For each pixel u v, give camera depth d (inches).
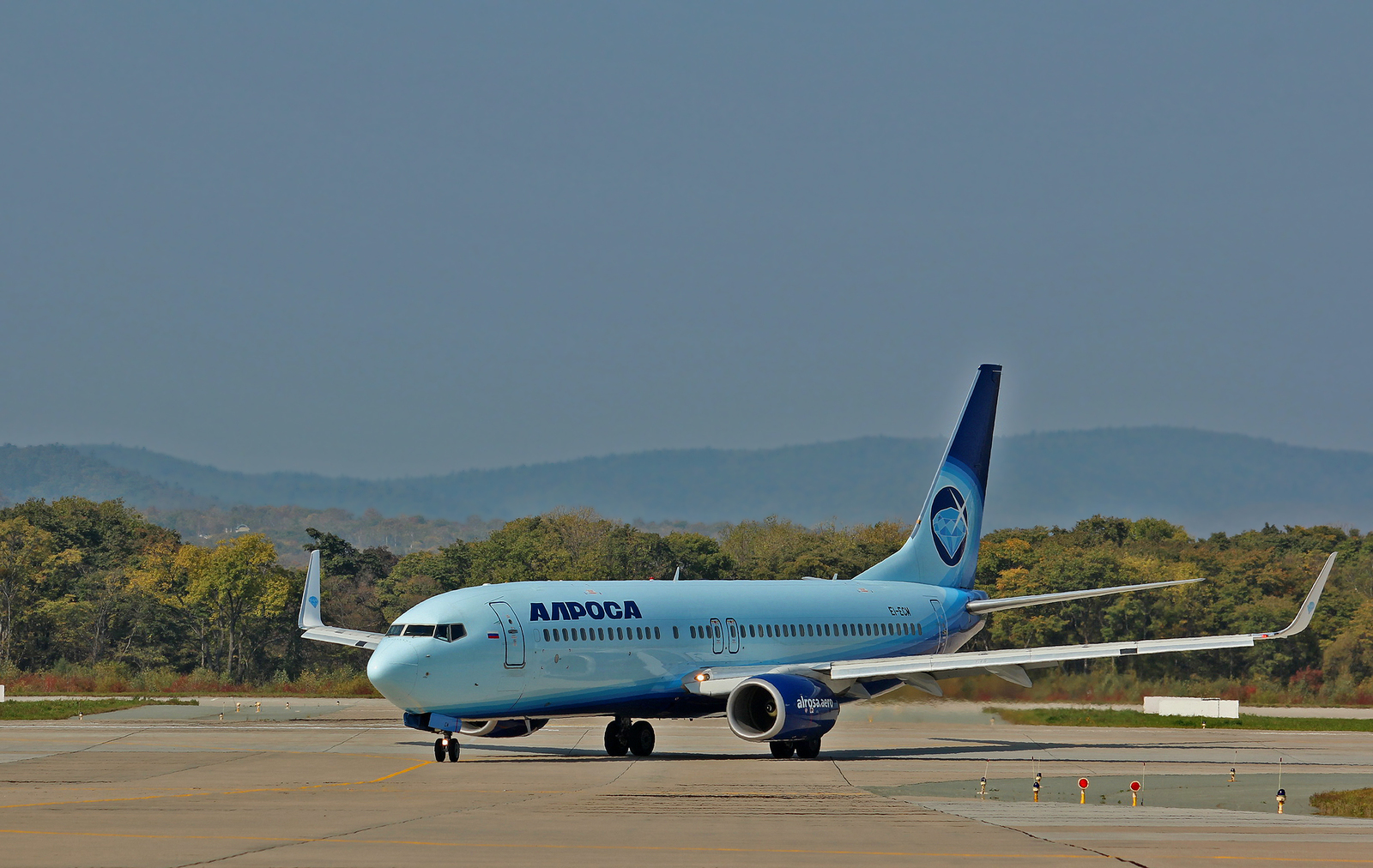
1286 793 3627.0
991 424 6102.4
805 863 2250.2
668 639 4630.9
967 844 2501.2
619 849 2367.1
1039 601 5511.8
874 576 5644.7
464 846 2391.7
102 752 4480.8
